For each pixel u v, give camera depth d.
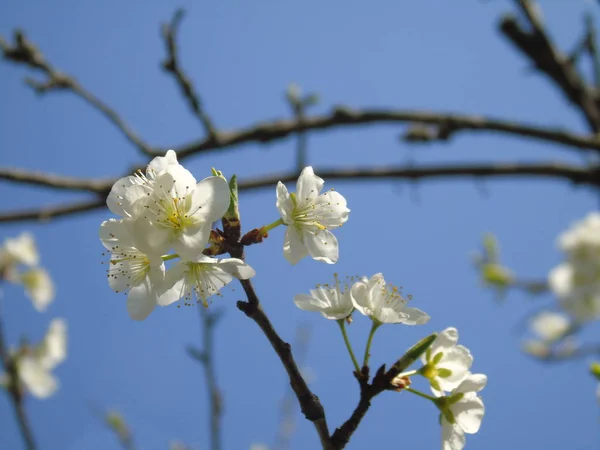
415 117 0.77
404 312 0.40
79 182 0.65
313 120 0.74
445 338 0.40
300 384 0.38
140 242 0.38
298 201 0.41
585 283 0.79
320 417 0.38
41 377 0.70
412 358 0.39
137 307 0.39
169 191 0.39
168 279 0.39
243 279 0.38
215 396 0.50
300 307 0.40
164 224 0.39
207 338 0.51
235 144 0.70
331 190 0.42
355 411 0.38
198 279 0.40
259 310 0.38
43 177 0.64
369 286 0.40
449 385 0.40
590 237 0.81
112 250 0.40
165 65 0.60
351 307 0.40
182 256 0.38
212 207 0.39
